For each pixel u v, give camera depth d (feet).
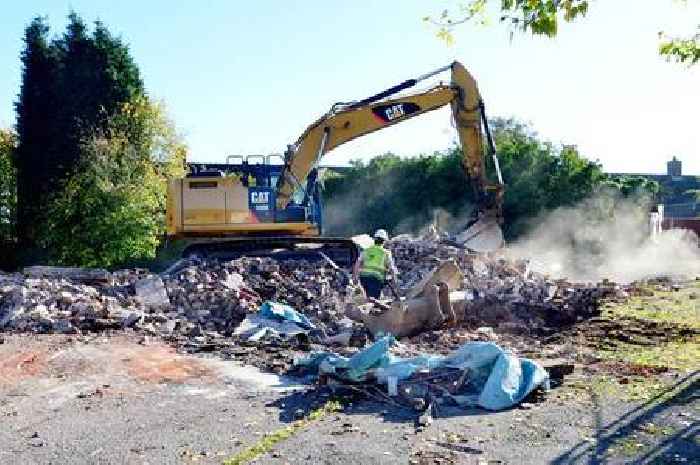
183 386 29.50
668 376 29.25
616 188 122.21
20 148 130.21
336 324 42.70
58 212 116.57
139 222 113.19
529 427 23.06
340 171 152.25
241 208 64.54
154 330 41.81
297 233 65.67
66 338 39.42
